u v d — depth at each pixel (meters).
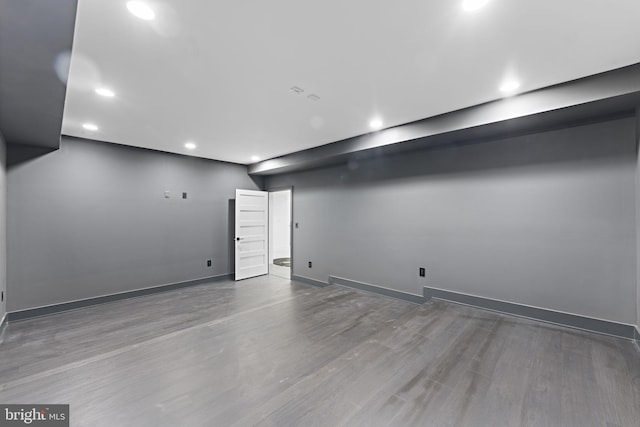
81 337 2.99
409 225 3.99
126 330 3.18
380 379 1.94
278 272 6.46
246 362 2.20
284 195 8.73
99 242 4.08
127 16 1.52
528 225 3.01
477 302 3.34
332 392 1.79
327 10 1.50
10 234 3.40
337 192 4.95
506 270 3.15
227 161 5.66
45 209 3.65
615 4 1.46
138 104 2.75
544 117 2.60
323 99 2.68
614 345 2.39
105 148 4.14
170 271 4.85
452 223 3.56
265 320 3.15
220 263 5.59
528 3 1.46
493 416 1.57
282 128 3.55
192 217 5.15
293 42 1.80
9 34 1.40
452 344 2.45
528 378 1.94
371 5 1.47
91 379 1.96
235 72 2.16
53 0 1.18
